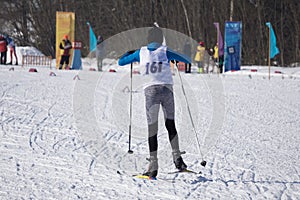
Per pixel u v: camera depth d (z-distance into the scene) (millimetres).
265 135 15617
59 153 12359
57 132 15023
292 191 9617
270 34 38500
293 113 20609
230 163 11844
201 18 70938
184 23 73438
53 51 84188
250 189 9703
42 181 9805
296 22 68438
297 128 17062
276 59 70000
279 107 22375
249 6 69875
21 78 32750
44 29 83188
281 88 31156
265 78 39594
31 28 86062
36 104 20672
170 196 9117
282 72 45344
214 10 70688
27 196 8781
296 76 41812
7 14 84375
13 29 86125
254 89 30125
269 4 69625
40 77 34375
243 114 19984
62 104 21109
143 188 9609
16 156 11789
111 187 9609
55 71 42031
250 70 46625
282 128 17000
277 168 11445
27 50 61562
